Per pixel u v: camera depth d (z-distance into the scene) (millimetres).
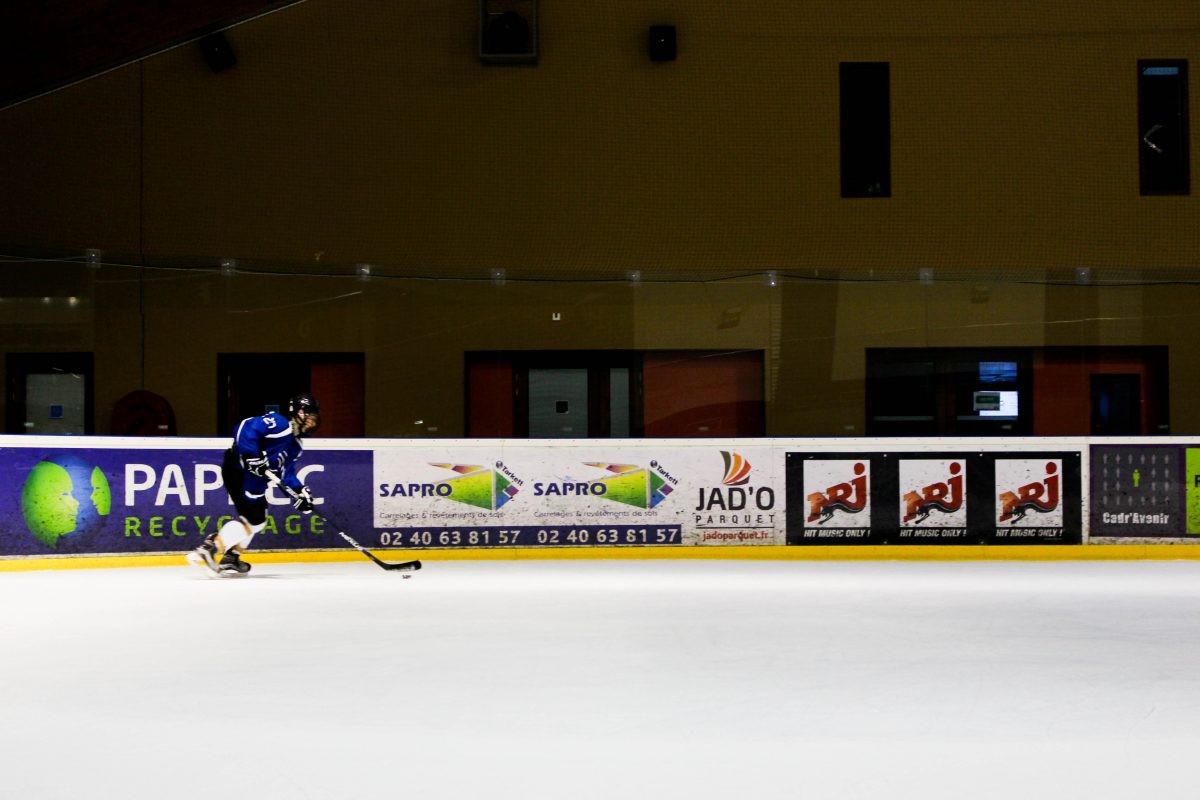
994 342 27797
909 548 20047
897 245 27906
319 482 19516
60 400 27812
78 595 14922
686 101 28031
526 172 27953
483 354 27891
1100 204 27953
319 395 27828
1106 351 27828
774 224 27906
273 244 27844
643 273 27844
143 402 27547
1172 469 20234
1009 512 20125
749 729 7727
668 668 9844
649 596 14758
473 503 19844
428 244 27844
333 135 28000
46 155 27750
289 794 6297
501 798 6207
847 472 20078
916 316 27812
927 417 27750
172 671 9727
